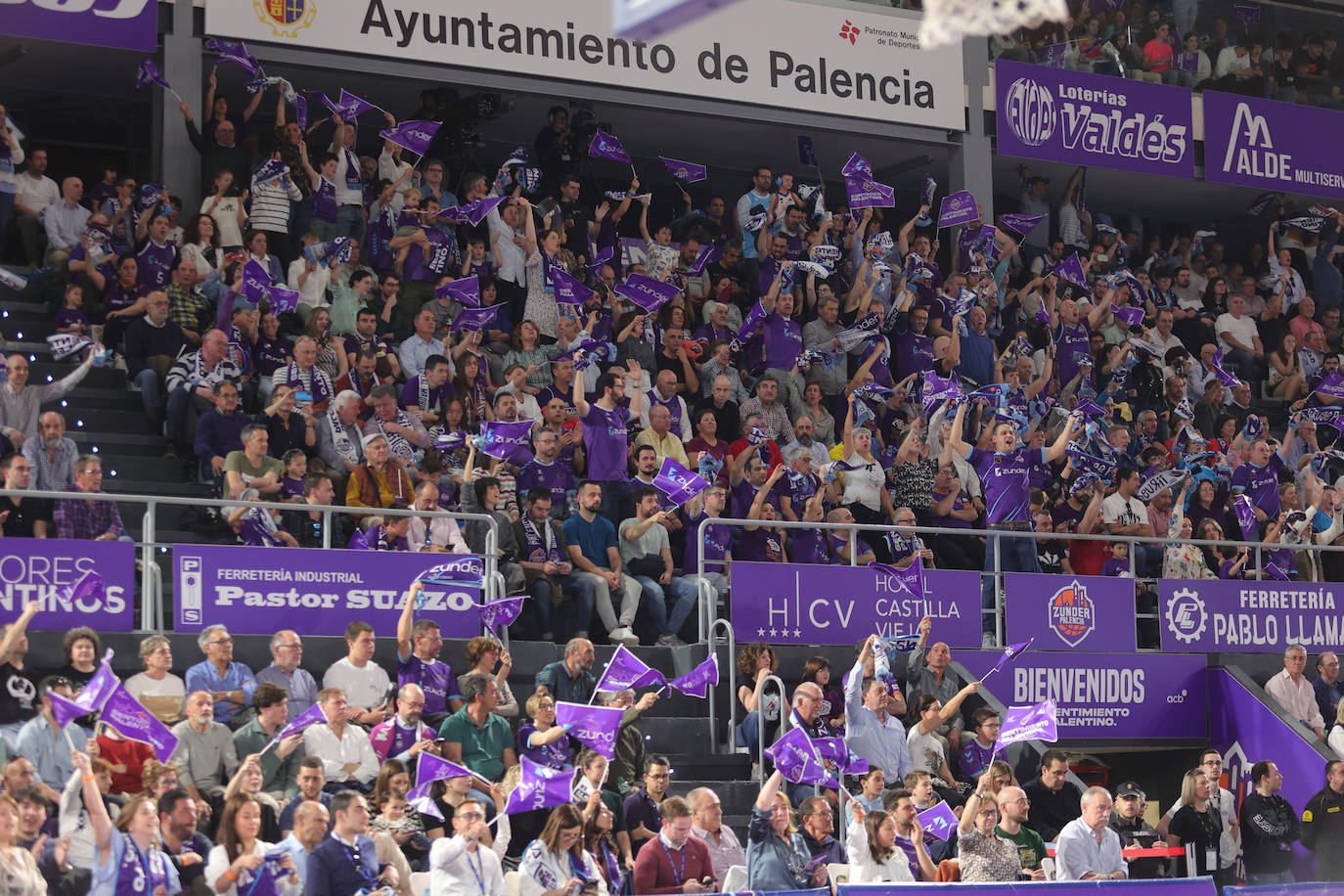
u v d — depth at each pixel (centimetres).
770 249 2922
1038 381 2936
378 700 1809
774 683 2011
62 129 2903
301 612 1912
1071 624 2442
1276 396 3394
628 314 2764
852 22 3089
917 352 2877
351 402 2177
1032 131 3222
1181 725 2516
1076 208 3328
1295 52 3566
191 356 2209
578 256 2781
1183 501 2669
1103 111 3306
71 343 2072
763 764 1939
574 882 1527
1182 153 3378
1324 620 2681
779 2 3030
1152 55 3388
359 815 1449
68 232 2475
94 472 1884
